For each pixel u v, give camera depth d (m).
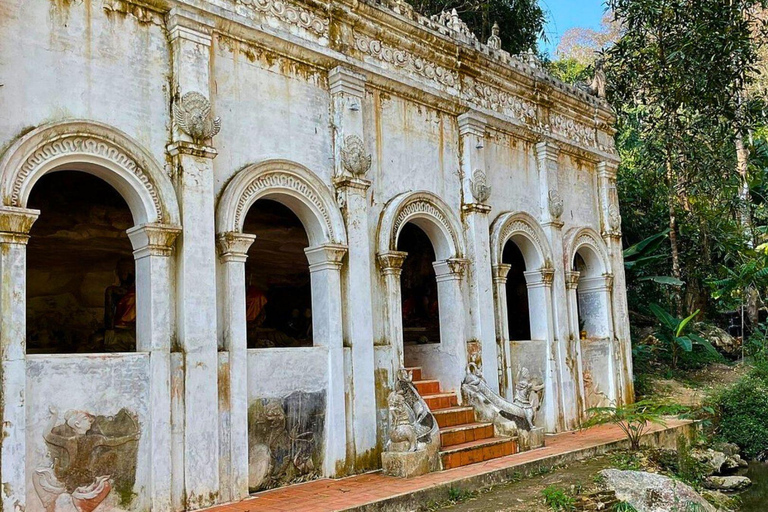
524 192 13.25
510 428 10.66
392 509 7.75
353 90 9.91
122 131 7.36
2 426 6.09
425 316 14.34
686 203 21.38
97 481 6.75
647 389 16.64
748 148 22.83
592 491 9.07
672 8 17.50
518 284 15.92
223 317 8.10
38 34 6.90
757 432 15.02
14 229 6.37
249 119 8.71
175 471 7.32
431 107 11.49
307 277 14.34
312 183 9.24
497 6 19.75
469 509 8.09
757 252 19.94
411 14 11.20
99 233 10.15
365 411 9.45
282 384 8.62
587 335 15.43
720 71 17.50
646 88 19.62
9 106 6.59
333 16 9.91
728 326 23.05
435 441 9.37
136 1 7.73
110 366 6.98
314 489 8.28
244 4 8.77
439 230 11.34
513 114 13.17
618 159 16.12
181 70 7.91
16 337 6.29
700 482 11.98
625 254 18.88
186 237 7.68
